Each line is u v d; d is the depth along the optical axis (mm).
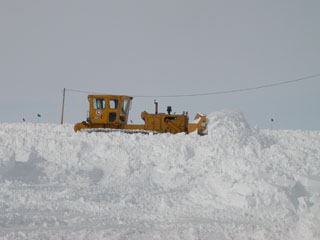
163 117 38312
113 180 24391
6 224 13086
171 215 15148
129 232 11688
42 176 24078
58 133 34062
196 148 29141
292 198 16578
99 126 38469
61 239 11031
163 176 25125
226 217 15023
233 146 28531
